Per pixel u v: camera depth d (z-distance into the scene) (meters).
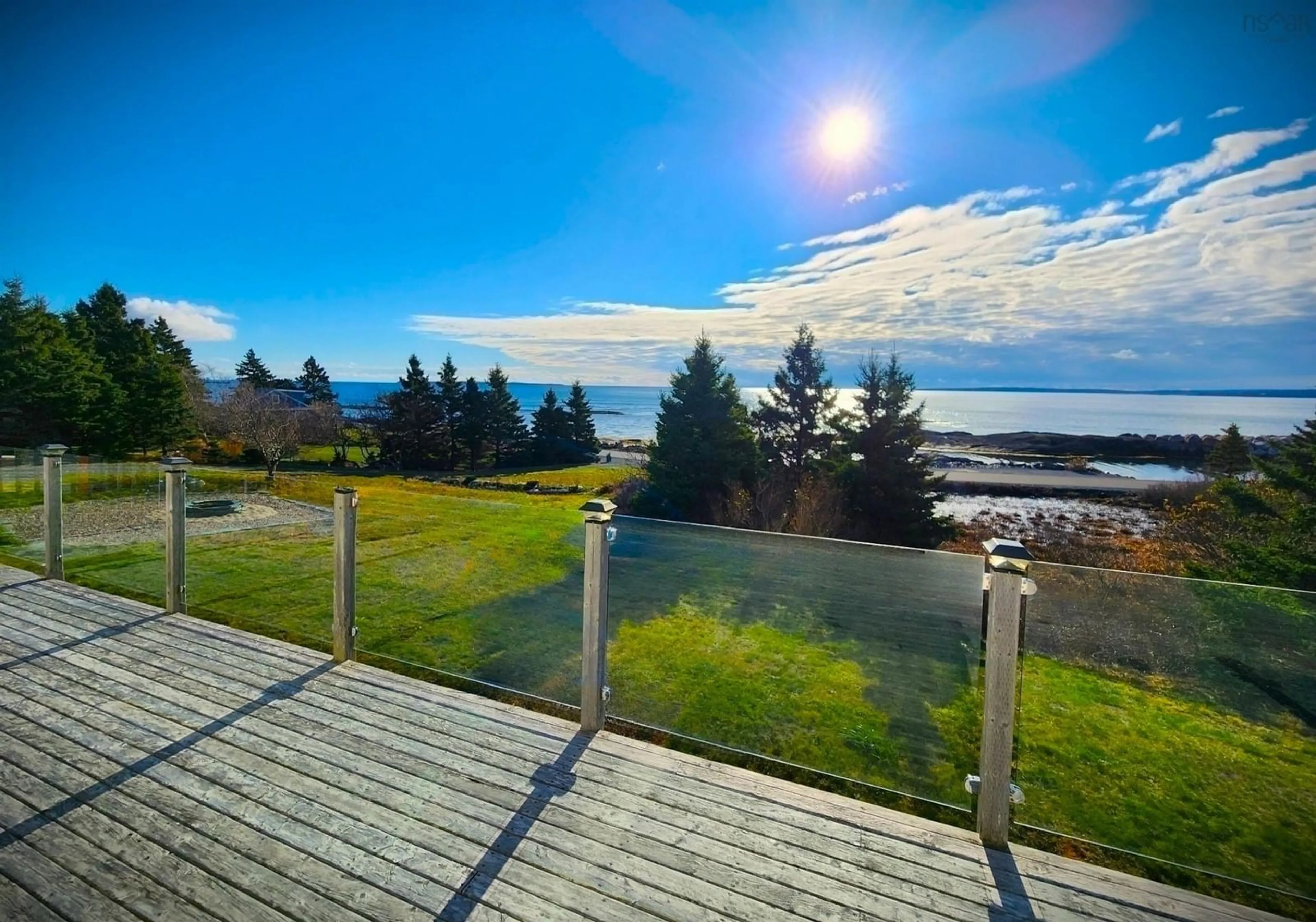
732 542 3.23
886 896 2.04
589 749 2.89
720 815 2.44
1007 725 2.30
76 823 2.27
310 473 24.25
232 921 1.84
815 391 18.33
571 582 3.71
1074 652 2.67
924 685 2.86
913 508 15.41
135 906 1.88
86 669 3.57
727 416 15.62
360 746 2.85
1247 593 2.42
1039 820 2.54
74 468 5.92
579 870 2.10
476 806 2.44
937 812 2.68
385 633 4.10
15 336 19.41
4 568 5.51
